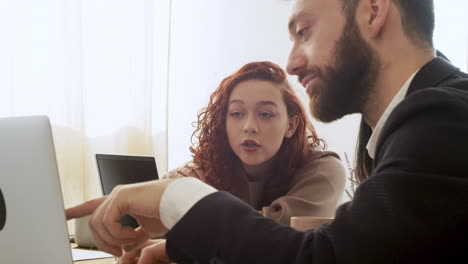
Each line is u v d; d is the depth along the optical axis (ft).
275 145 5.48
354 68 1.96
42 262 2.23
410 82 1.90
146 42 10.27
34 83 9.37
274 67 5.70
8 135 2.28
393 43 1.94
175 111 11.05
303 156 5.54
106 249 2.06
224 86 5.69
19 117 2.30
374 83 1.98
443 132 1.51
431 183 1.44
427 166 1.48
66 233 2.25
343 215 1.53
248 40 11.35
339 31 1.97
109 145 10.02
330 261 1.46
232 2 11.34
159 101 10.57
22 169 2.25
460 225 1.40
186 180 1.85
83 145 9.60
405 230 1.41
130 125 10.16
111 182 4.85
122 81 10.11
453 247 1.41
